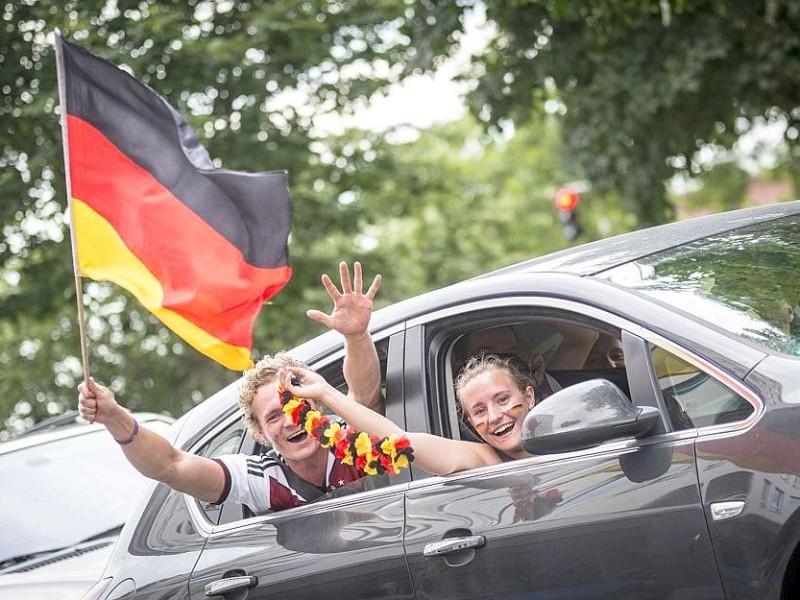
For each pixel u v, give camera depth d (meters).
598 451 7.02
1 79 26.39
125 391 34.00
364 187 32.72
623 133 28.56
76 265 8.44
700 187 64.44
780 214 8.40
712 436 6.60
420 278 43.22
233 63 27.36
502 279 7.79
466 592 7.27
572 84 29.06
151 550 8.65
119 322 33.62
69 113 8.54
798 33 26.77
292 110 29.48
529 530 7.09
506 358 7.87
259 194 8.61
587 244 8.51
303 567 7.87
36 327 33.56
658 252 7.79
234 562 8.16
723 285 7.28
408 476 7.74
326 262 32.31
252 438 8.63
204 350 8.69
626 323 7.12
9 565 10.82
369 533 7.70
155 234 8.62
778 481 6.31
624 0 25.83
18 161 27.58
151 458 8.12
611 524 6.81
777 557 6.31
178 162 8.65
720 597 6.50
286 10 27.95
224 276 8.65
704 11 26.50
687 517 6.57
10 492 11.60
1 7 26.34
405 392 7.90
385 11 29.64
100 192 8.59
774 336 6.86
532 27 27.47
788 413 6.37
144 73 27.02
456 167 37.81
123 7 27.06
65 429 12.72
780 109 28.78
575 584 6.92
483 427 7.64
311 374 7.96
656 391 6.89
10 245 29.19
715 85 28.39
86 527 11.24
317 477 8.24
